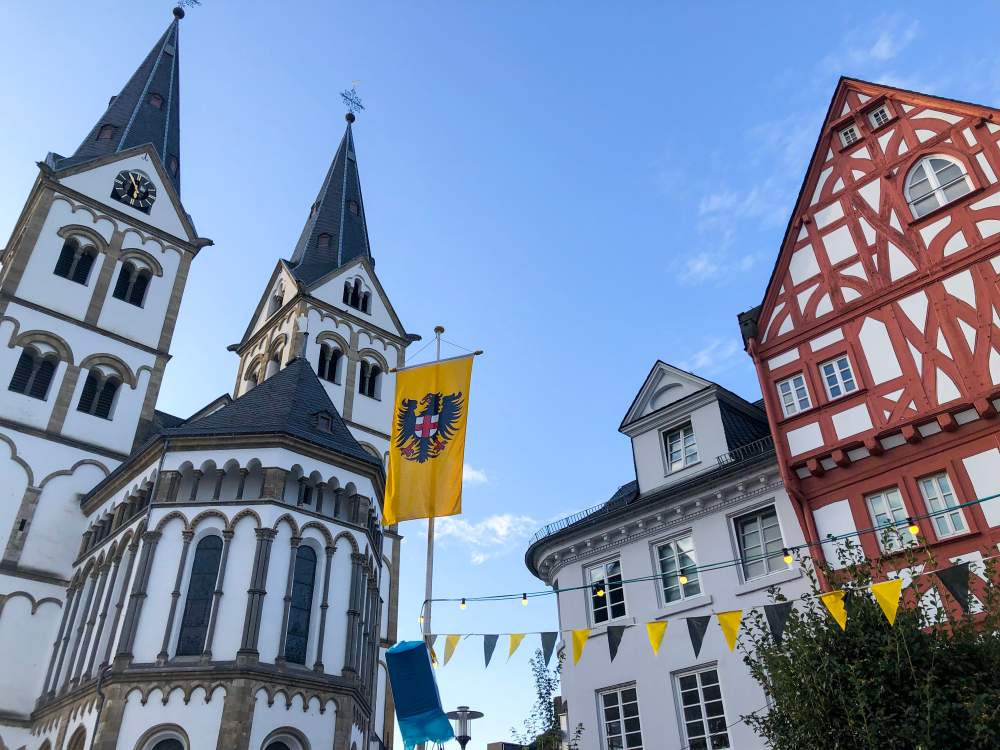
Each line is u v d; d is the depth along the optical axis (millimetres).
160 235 56625
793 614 18703
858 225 25969
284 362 60719
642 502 27641
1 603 39719
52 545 42438
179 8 72875
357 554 34406
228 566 30953
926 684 15828
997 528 20094
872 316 24422
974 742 15258
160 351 52750
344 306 65562
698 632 17672
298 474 34031
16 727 37000
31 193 53688
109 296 52219
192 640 29797
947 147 24891
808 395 24938
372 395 62906
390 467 19547
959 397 21734
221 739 27266
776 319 26766
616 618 27438
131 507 36125
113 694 28391
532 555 31078
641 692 25516
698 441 28234
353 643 32500
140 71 67125
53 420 46188
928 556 18844
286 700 29219
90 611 35812
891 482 22312
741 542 25562
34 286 49219
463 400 19984
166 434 34281
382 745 41469
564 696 28062
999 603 17203
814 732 16922
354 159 81750
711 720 23750
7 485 43094
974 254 22953
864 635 17172
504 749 57906
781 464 24156
